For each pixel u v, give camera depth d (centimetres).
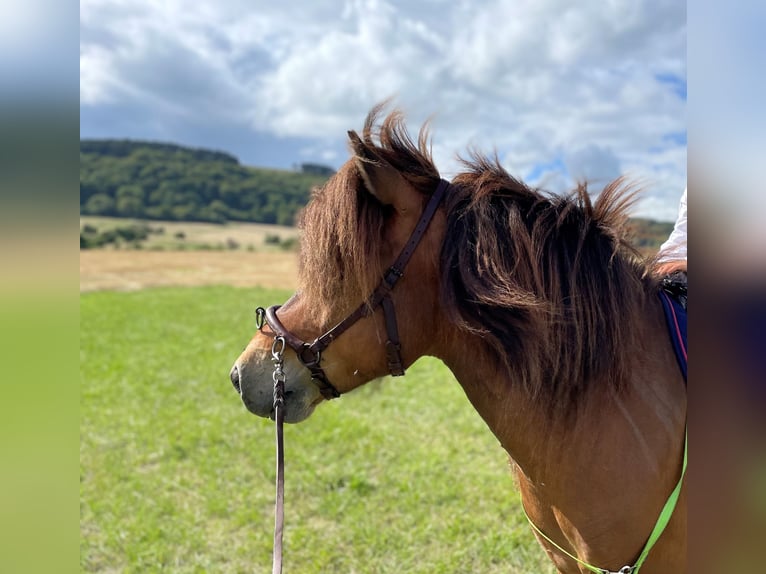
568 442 159
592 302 156
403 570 346
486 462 509
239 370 179
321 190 170
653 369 157
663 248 202
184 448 573
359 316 162
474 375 168
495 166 174
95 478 507
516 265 156
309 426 620
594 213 168
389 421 644
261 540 389
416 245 162
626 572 158
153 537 397
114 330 1374
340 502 439
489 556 354
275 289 2638
